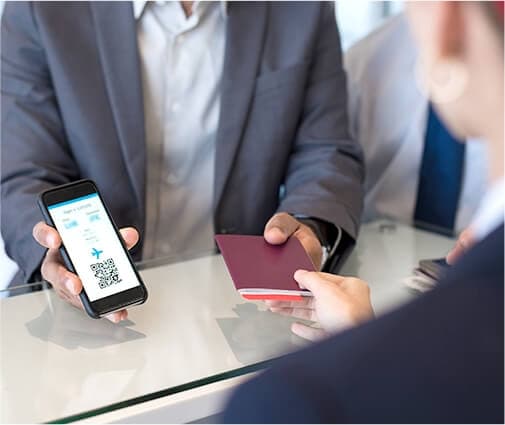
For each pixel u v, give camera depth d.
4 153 1.21
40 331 0.85
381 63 1.67
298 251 0.90
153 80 1.29
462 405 0.35
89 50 1.24
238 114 1.29
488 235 0.39
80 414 0.69
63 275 0.82
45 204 0.84
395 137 1.66
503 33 0.38
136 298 0.83
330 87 1.38
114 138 1.25
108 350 0.81
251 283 0.82
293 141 1.38
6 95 1.25
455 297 0.38
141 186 1.26
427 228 1.22
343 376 0.36
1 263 1.32
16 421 0.69
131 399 0.72
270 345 0.81
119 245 0.85
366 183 1.71
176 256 1.05
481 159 1.54
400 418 0.35
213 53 1.32
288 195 1.25
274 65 1.32
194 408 0.74
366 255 1.09
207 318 0.88
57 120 1.26
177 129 1.32
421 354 0.36
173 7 1.27
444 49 0.40
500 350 0.36
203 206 1.38
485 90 0.40
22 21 1.23
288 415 0.36
